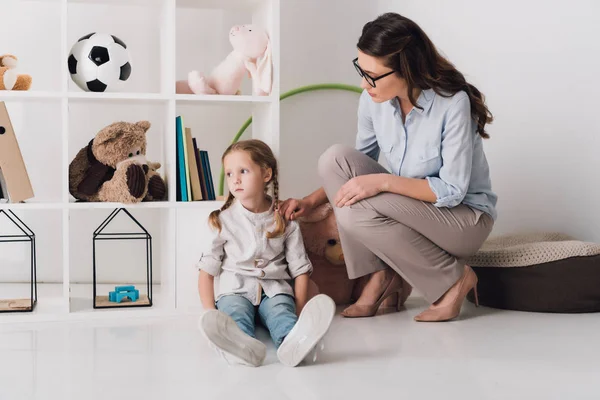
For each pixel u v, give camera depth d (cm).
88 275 262
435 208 198
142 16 257
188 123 264
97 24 255
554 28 259
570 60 257
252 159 199
